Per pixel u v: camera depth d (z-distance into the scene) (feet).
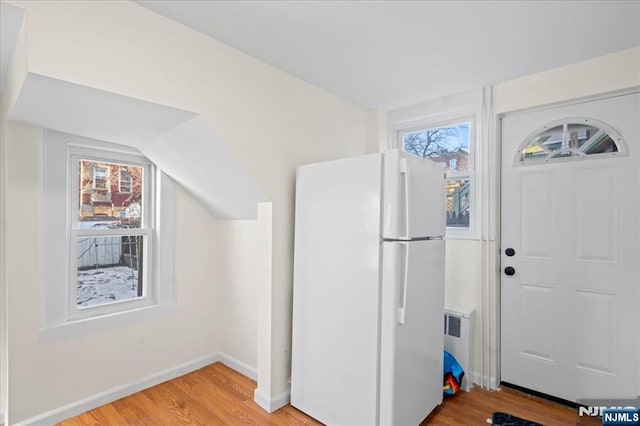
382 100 9.02
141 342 7.77
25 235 6.13
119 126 6.32
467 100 8.42
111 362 7.26
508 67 7.08
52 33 4.32
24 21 4.29
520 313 7.79
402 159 5.67
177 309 8.48
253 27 5.68
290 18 5.40
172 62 5.51
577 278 7.07
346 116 9.04
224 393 7.59
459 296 8.47
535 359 7.57
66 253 6.75
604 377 6.76
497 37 5.88
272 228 7.06
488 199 8.04
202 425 6.40
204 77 5.94
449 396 7.61
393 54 6.54
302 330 6.89
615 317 6.67
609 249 6.74
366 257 5.90
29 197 6.18
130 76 5.03
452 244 8.62
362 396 5.86
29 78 4.33
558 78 7.11
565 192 7.23
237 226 8.71
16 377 6.00
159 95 5.35
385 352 5.64
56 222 6.58
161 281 8.23
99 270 7.48
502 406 7.16
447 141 9.01
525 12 5.13
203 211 9.11
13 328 5.98
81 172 7.21
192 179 7.89
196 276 8.92
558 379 7.28
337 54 6.57
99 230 7.43
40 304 6.34
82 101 5.17
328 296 6.45
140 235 8.15
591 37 5.87
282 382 7.16
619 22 5.38
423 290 6.36
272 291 7.02
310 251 6.81
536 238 7.59
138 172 8.20
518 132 7.86
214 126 6.07
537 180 7.59
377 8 5.08
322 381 6.48
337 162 6.43
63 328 6.56
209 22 5.56
